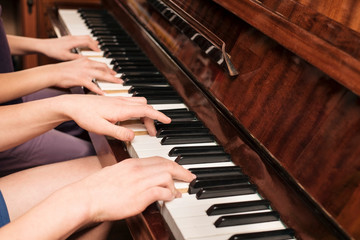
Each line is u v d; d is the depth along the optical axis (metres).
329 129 0.70
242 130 0.89
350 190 0.65
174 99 1.14
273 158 0.79
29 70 1.21
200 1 1.15
